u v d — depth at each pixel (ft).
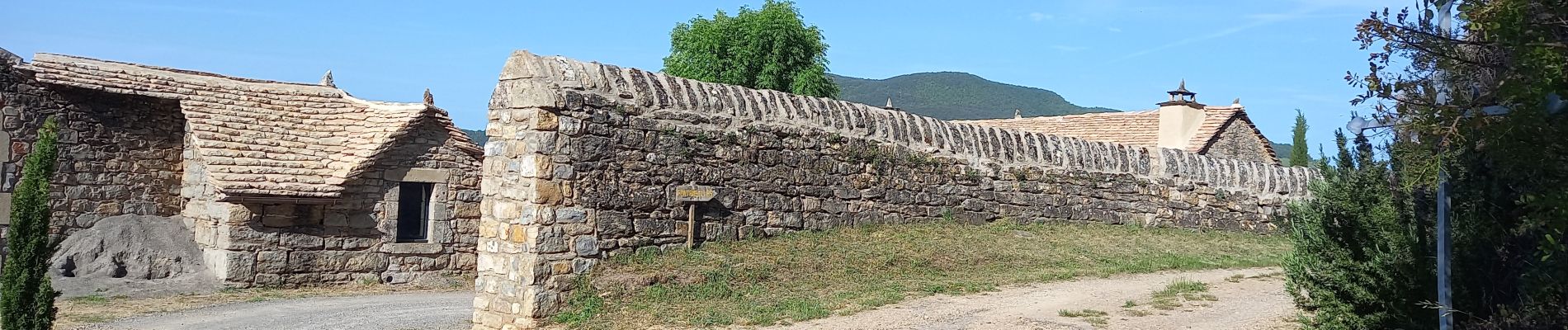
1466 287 28.02
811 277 48.16
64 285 59.26
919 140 60.59
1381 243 30.89
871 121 58.49
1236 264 58.95
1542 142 20.29
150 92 66.59
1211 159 76.18
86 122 64.90
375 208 67.67
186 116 66.39
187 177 68.23
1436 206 28.91
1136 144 102.37
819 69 113.19
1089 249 59.72
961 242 56.85
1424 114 21.63
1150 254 60.39
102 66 66.80
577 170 44.96
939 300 44.29
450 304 59.00
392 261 68.28
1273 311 40.32
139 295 59.11
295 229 64.90
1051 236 61.98
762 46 110.83
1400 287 29.89
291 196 63.00
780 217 52.95
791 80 111.34
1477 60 22.30
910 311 41.83
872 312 41.88
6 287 37.45
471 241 71.56
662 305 43.19
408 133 68.74
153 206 67.41
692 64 112.16
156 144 67.92
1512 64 20.71
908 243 54.80
